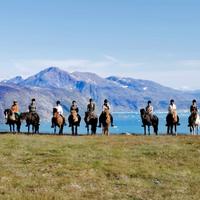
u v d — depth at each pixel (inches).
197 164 1331.2
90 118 2220.7
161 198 967.6
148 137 1952.5
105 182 1089.4
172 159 1386.6
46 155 1385.3
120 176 1150.3
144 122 2224.4
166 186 1079.6
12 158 1332.4
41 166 1220.5
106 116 2170.3
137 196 978.1
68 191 987.9
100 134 2210.9
